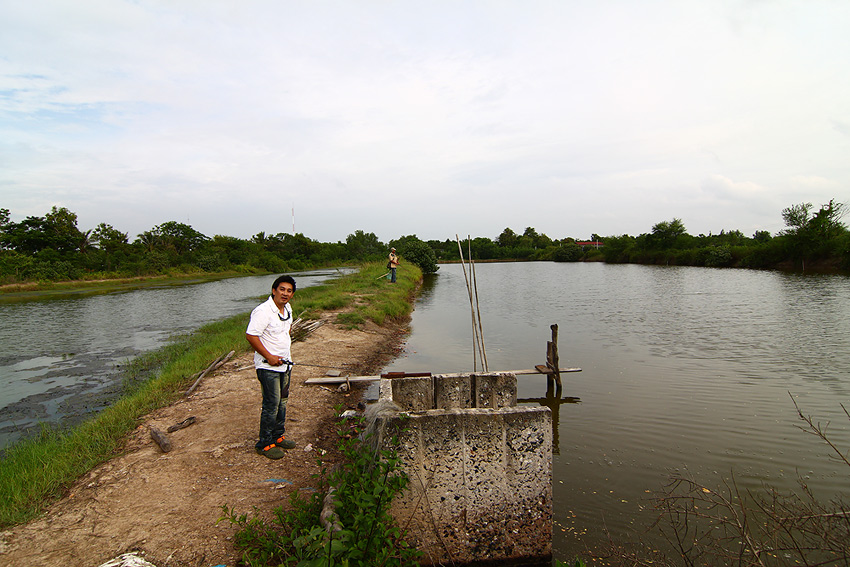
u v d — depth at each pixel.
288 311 5.39
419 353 12.03
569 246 83.69
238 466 4.99
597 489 5.19
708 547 4.11
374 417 3.83
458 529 3.81
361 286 23.56
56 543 3.70
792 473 5.41
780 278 32.66
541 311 19.23
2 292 36.25
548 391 8.70
